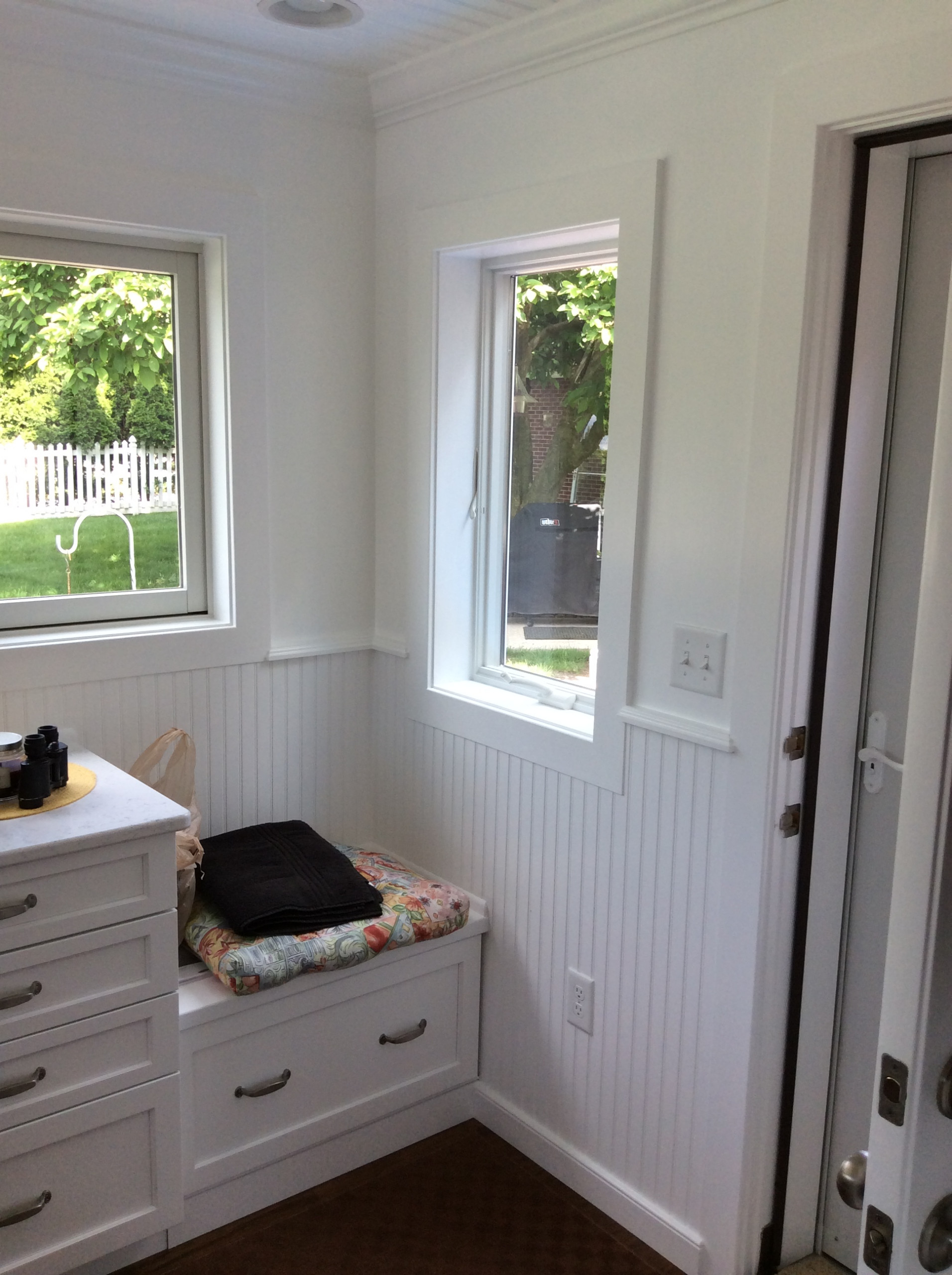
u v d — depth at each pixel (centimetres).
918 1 145
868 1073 193
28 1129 174
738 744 179
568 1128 226
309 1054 216
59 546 229
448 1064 241
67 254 219
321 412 249
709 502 182
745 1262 194
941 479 76
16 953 167
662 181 182
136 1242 199
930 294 168
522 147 209
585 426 223
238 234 227
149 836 178
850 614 177
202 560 247
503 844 234
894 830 183
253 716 249
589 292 219
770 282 166
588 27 188
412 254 237
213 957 203
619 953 208
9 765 182
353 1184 224
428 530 244
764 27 164
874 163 161
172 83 215
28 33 195
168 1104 190
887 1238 85
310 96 231
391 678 262
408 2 189
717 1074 191
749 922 181
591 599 226
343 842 270
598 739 206
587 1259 204
